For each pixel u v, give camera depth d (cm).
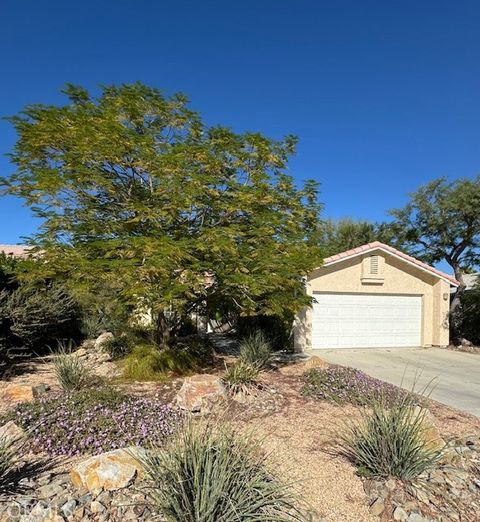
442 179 1978
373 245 1712
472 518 411
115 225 948
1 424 550
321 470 487
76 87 1008
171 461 362
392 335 1759
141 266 839
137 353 1042
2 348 1039
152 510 366
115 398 633
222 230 911
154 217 883
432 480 474
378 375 1179
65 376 803
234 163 1033
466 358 1524
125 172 971
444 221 1961
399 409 524
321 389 838
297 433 611
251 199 950
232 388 769
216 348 1491
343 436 574
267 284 937
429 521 397
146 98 1027
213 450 377
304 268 1052
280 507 366
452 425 704
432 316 1808
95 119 914
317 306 1655
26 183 912
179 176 870
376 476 469
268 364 1145
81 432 536
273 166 1084
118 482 400
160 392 822
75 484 411
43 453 502
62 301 1296
